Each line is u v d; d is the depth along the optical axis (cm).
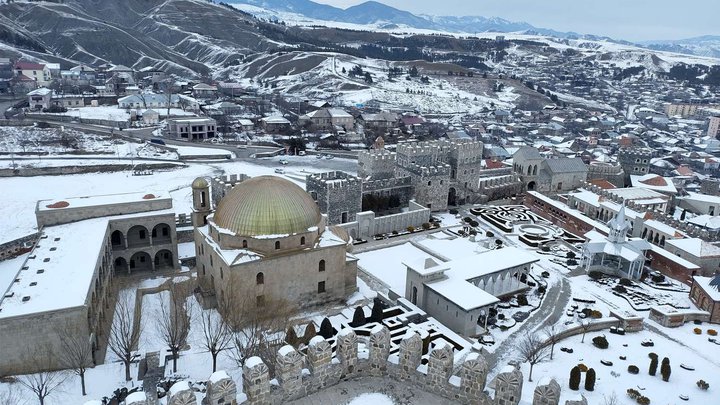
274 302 7238
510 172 15438
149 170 15525
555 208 12194
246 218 6950
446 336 6888
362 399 3034
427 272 7506
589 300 8181
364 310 7638
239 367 5728
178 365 5803
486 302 7050
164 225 8819
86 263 6669
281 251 7069
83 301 5738
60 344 5678
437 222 11825
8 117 19350
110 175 14825
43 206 8156
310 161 17875
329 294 7775
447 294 7231
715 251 9306
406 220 11412
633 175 16075
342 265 7769
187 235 10044
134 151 17100
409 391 3131
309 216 7362
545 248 10362
